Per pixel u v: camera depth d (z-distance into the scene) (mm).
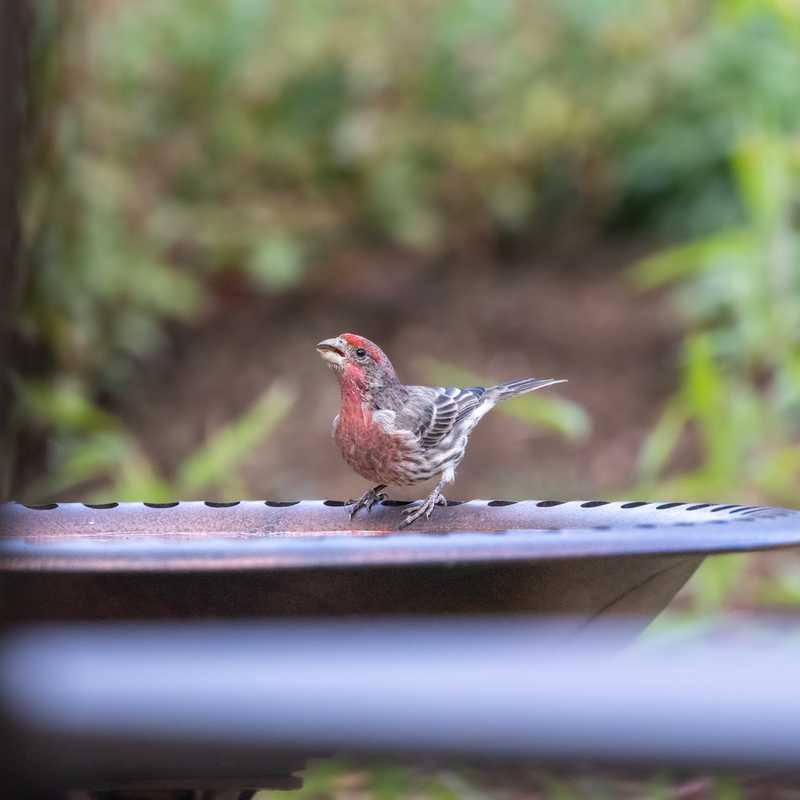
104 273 13703
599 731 1660
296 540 3846
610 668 1734
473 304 15461
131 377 15305
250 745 1715
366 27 15898
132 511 5500
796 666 1732
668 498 10773
